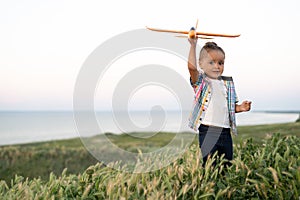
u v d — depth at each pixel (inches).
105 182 121.5
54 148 364.2
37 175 273.6
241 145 155.6
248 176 120.5
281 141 143.1
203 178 120.3
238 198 113.2
